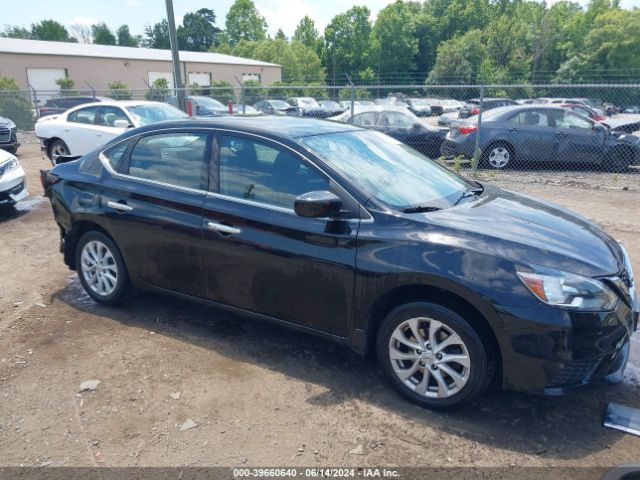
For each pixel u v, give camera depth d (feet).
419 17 292.20
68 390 11.24
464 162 40.22
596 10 245.86
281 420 10.23
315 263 11.15
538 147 38.83
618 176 37.29
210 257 12.64
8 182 24.63
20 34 299.17
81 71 119.44
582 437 9.77
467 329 9.82
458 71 206.28
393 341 10.76
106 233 14.76
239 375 11.78
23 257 20.02
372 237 10.55
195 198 12.80
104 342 13.25
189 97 64.34
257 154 12.29
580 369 9.56
